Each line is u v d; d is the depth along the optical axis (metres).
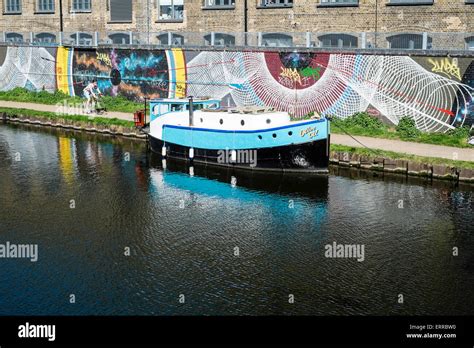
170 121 32.56
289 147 29.05
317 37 38.09
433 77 31.33
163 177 29.66
